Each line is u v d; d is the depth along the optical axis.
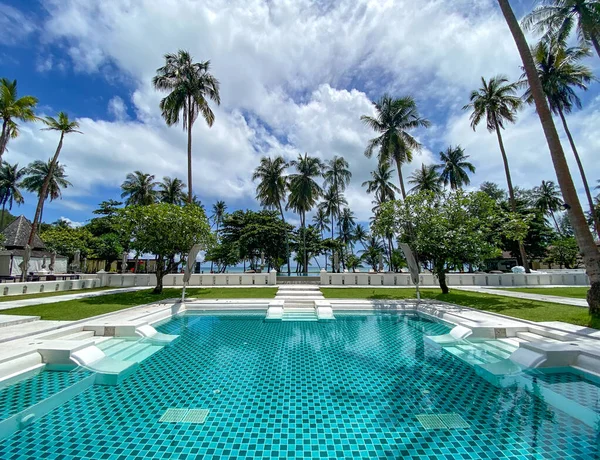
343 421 3.78
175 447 3.21
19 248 26.20
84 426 3.62
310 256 42.19
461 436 3.42
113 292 15.74
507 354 6.48
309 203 33.53
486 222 13.09
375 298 13.84
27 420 3.75
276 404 4.23
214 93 22.56
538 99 8.84
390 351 6.87
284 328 9.28
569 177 8.41
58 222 50.69
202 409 4.09
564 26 12.37
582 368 5.28
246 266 46.78
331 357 6.43
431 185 34.09
